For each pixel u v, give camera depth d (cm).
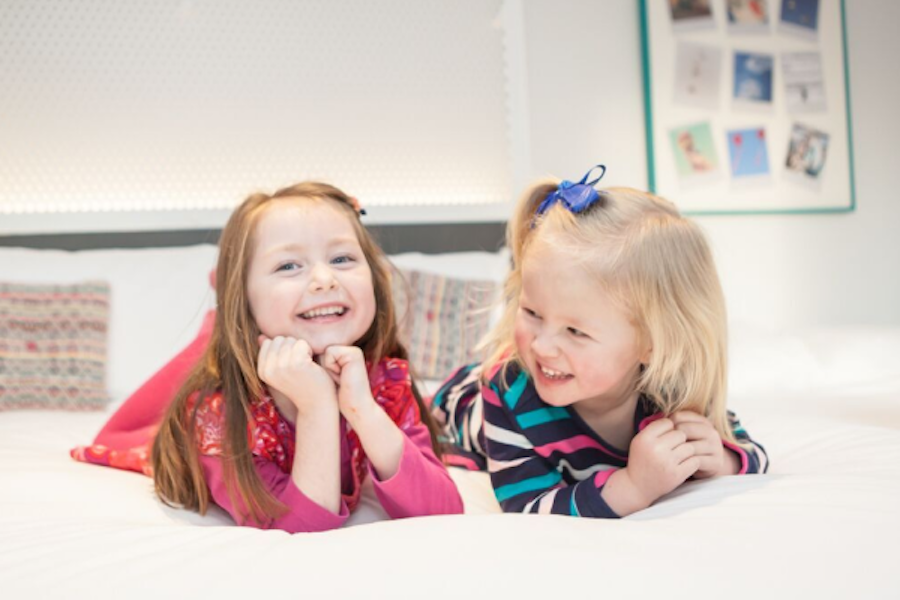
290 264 94
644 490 85
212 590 56
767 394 182
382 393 104
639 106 288
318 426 87
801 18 303
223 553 64
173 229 231
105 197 233
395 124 255
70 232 226
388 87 254
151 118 236
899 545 62
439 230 252
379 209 246
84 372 187
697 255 94
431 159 259
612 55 286
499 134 264
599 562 58
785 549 61
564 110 281
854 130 315
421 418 112
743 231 301
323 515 86
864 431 114
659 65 286
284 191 103
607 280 86
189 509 95
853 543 62
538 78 279
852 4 315
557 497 91
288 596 55
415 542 63
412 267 226
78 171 232
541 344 89
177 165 238
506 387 103
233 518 94
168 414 96
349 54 251
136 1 235
